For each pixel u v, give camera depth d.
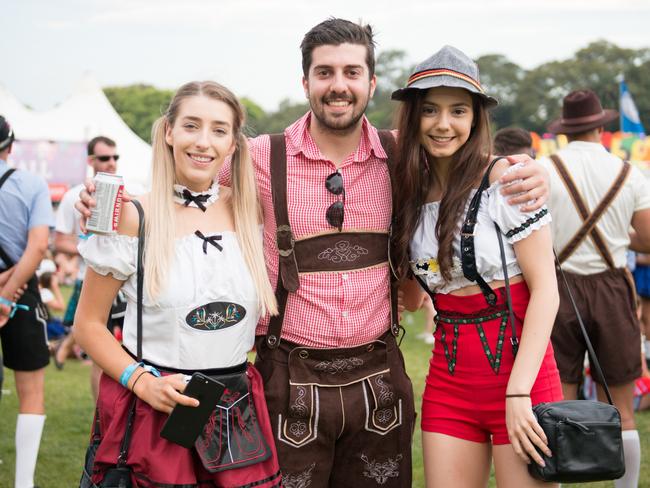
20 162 19.55
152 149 2.61
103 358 2.47
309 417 2.84
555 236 3.98
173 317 2.47
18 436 4.30
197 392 2.35
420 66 2.79
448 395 2.82
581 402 2.55
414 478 4.57
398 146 2.88
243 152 2.67
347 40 2.80
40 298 4.35
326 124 2.83
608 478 2.50
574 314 3.92
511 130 5.54
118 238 2.45
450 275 2.74
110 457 2.43
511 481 2.69
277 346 2.87
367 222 2.91
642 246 4.07
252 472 2.51
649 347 5.96
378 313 2.93
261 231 2.80
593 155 3.99
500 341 2.70
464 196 2.72
